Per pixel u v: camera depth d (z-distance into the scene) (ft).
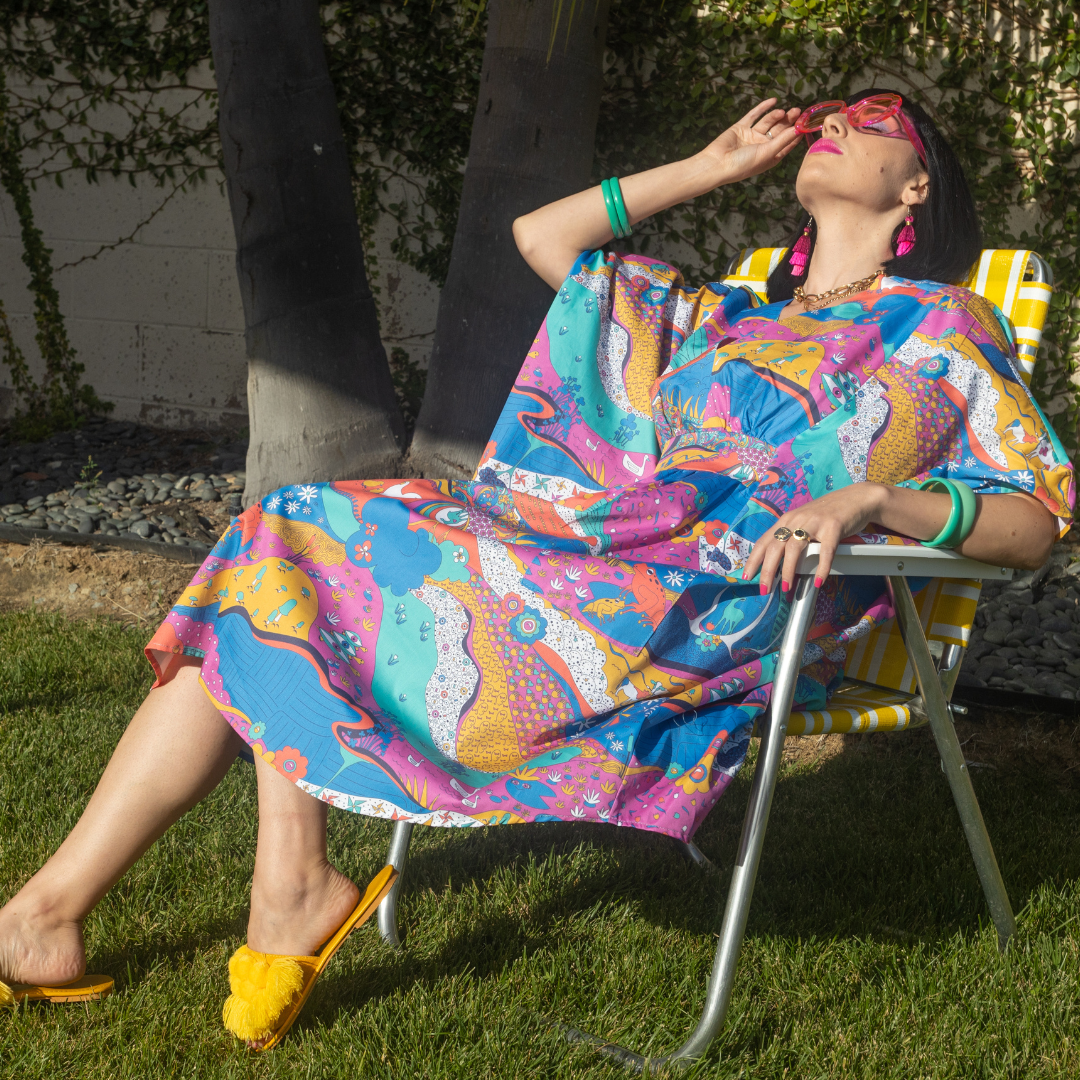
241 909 5.54
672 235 15.37
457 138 16.16
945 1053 4.67
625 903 5.91
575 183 11.60
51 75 17.53
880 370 5.35
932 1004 5.04
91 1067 4.34
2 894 5.54
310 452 12.40
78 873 4.59
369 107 16.28
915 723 5.25
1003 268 6.28
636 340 6.18
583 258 6.35
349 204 12.39
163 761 4.58
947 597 5.63
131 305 18.13
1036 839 6.83
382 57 16.10
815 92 14.66
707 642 4.70
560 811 4.24
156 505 14.33
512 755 4.55
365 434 12.44
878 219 6.11
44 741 7.43
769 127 6.52
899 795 7.59
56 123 17.74
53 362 18.54
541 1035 4.68
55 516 13.58
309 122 11.93
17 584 11.75
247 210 12.14
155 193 17.66
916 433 5.25
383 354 12.79
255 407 12.66
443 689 4.56
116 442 17.61
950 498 4.73
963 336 5.39
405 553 4.75
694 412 5.69
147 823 4.61
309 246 12.10
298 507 4.93
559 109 11.33
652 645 4.60
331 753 4.28
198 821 6.51
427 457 12.30
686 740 4.51
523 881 6.12
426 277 16.71
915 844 6.74
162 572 12.01
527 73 11.27
